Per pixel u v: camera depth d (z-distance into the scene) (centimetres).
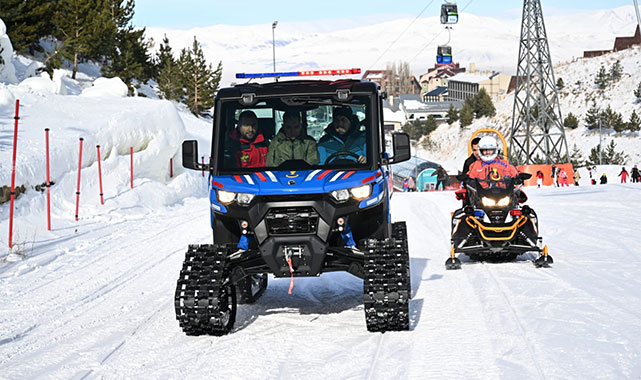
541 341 602
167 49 6381
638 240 1216
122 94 3534
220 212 702
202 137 4431
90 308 855
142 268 1158
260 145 730
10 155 1802
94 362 602
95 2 5097
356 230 742
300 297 887
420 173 6969
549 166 5525
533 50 6353
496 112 15500
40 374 572
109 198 2067
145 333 708
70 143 2056
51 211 1784
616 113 12988
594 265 993
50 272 1131
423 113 19800
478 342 610
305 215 673
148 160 2433
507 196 1023
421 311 751
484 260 1105
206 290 663
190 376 545
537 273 953
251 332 696
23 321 789
